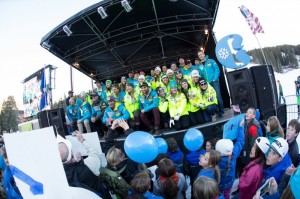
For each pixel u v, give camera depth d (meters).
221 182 2.70
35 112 10.28
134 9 6.88
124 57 9.66
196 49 9.33
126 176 3.05
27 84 10.77
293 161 2.89
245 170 2.32
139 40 8.24
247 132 3.56
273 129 3.12
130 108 6.01
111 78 10.83
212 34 7.66
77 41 7.98
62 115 7.04
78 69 9.61
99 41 7.86
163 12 7.28
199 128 5.05
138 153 2.29
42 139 1.50
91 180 2.10
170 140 3.48
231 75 5.24
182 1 6.78
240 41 5.05
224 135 3.86
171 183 2.14
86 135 2.72
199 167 3.49
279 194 1.90
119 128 6.20
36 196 1.58
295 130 2.94
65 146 1.94
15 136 1.59
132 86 6.08
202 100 5.26
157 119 5.58
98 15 6.78
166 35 8.28
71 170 2.03
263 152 2.20
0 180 2.91
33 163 1.56
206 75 6.33
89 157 2.31
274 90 5.81
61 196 1.51
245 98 5.11
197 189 1.78
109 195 2.40
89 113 7.22
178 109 5.20
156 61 9.95
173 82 5.39
